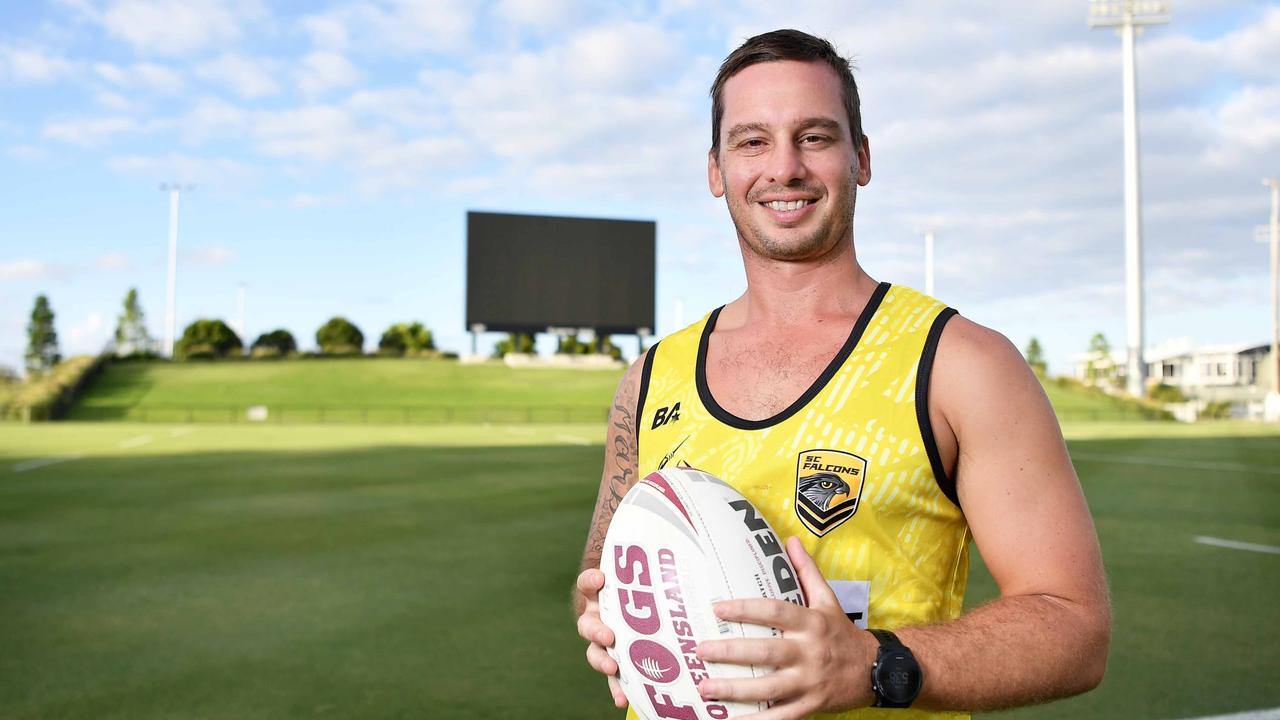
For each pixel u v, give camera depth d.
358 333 70.38
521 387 49.09
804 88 1.50
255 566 6.94
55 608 5.61
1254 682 4.10
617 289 47.06
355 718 3.69
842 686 1.17
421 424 34.12
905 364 1.40
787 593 1.32
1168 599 5.78
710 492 1.39
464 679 4.18
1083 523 1.34
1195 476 14.13
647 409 1.64
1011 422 1.35
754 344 1.55
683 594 1.32
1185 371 61.31
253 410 37.59
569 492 11.89
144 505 10.57
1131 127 41.06
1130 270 41.34
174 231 57.75
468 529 8.80
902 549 1.38
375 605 5.64
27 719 3.69
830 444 1.39
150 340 80.94
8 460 16.50
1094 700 3.88
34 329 81.25
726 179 1.58
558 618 5.29
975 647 1.21
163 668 4.37
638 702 1.37
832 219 1.50
